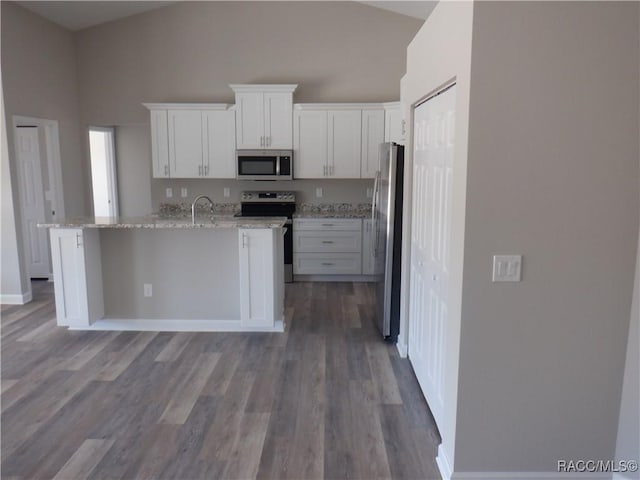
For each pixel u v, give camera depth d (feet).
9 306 16.83
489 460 7.53
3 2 16.39
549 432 7.45
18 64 17.22
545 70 6.66
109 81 21.18
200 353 12.81
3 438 8.87
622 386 7.32
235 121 20.08
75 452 8.46
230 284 14.49
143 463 8.17
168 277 14.55
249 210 21.31
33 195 19.89
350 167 20.26
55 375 11.44
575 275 7.08
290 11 20.67
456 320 7.36
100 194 26.00
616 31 6.60
